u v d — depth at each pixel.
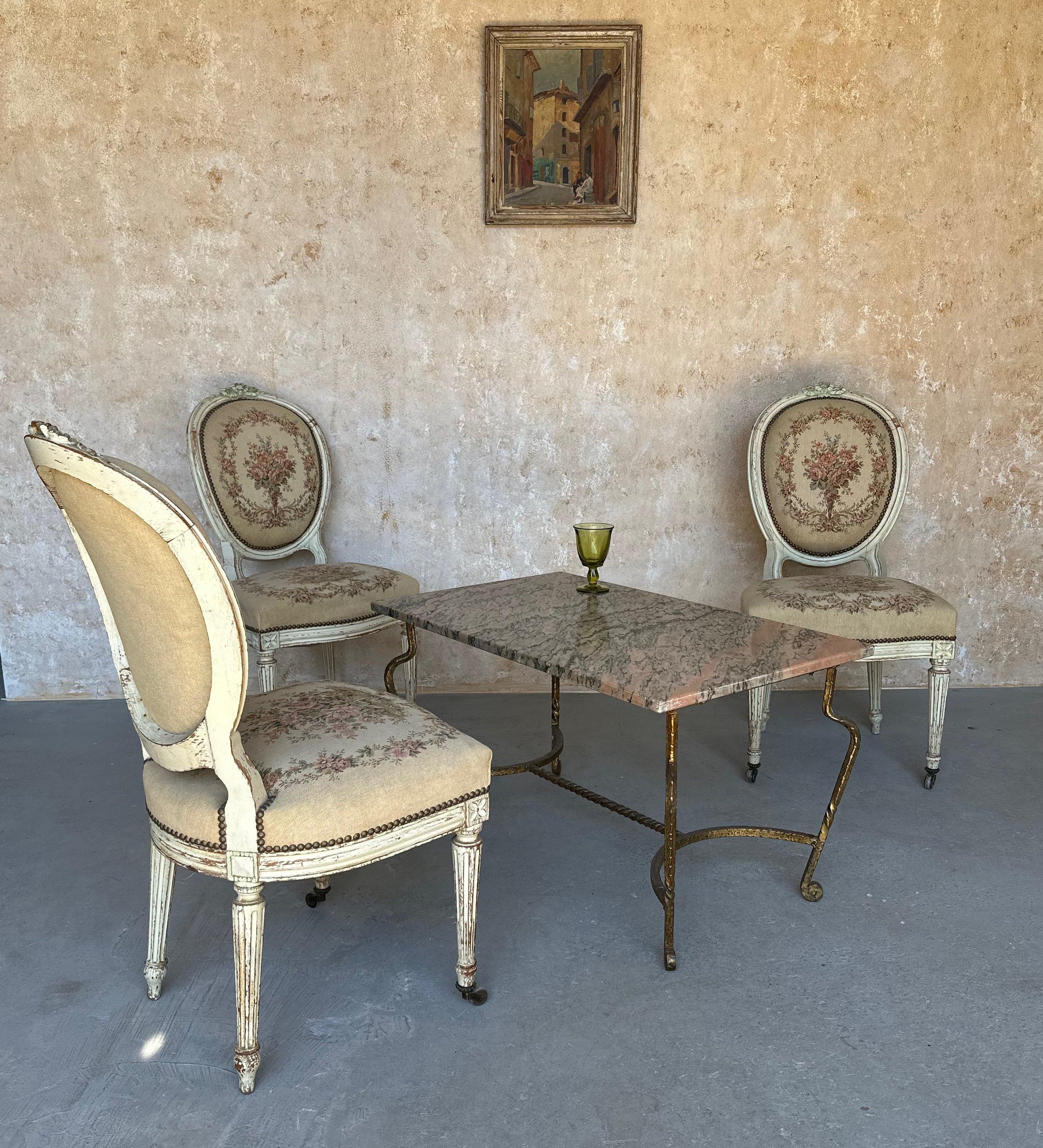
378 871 2.14
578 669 1.65
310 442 3.01
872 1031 1.59
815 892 1.99
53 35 2.85
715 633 1.89
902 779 2.60
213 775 1.51
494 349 3.11
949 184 3.05
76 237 2.97
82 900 1.99
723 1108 1.42
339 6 2.88
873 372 3.17
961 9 2.95
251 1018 1.44
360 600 2.67
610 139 2.97
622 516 3.24
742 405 3.17
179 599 1.29
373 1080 1.47
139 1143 1.35
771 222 3.06
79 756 2.76
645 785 2.56
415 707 1.74
